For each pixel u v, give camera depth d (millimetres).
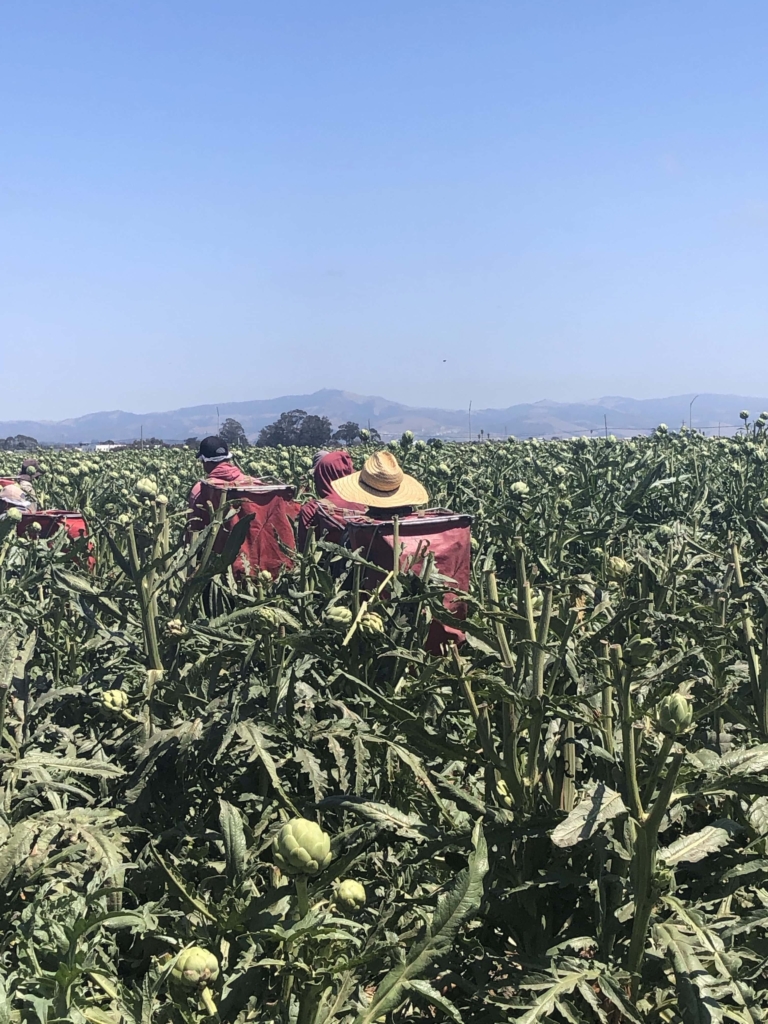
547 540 5332
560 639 2514
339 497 5184
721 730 2863
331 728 3184
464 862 2482
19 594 3678
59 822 2662
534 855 2412
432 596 3170
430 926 1926
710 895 2592
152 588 3443
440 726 3311
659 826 2117
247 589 4152
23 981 1973
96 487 8672
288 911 2049
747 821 2461
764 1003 2389
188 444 22688
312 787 3168
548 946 2420
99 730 3637
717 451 10602
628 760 2141
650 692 2352
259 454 15367
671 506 7289
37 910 2264
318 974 1972
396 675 3639
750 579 3984
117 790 3195
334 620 3461
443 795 2582
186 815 3209
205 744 3121
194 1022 1946
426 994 1878
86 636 4234
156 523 3529
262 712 3271
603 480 7855
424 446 9141
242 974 2074
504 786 2531
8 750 3053
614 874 2305
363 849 2322
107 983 2039
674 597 3602
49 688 3719
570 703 2398
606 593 2736
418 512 5008
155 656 3451
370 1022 1888
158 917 2723
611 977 2135
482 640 2582
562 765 2482
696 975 2045
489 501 6387
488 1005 2297
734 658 2992
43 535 6270
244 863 2104
